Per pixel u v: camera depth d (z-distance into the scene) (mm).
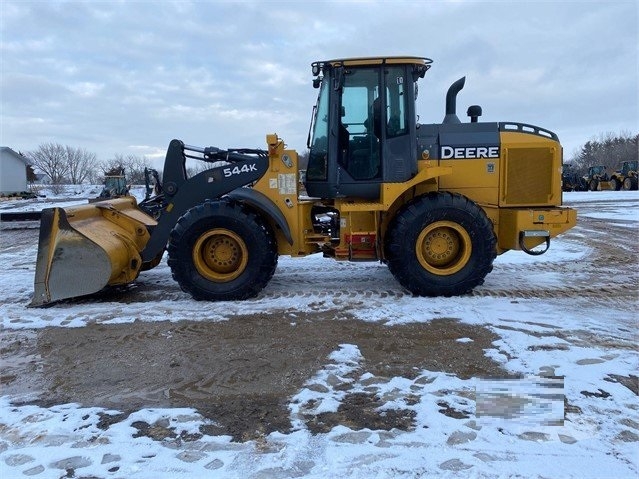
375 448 2775
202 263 5785
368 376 3688
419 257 5668
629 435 2879
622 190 33125
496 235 5871
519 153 6000
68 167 82062
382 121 5770
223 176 5961
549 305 5383
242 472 2590
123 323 5000
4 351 4332
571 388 3424
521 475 2537
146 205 7094
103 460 2715
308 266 7625
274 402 3338
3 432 3012
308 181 6098
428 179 5754
